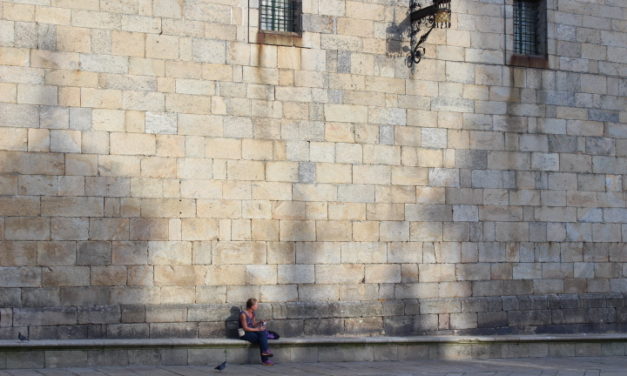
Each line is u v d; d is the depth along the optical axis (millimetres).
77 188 16781
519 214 20281
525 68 20609
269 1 18828
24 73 16547
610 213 21156
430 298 19344
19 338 16094
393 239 19141
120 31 17281
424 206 19469
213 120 17859
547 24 20891
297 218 18391
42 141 16594
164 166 17422
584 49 21188
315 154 18625
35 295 16391
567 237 20688
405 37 19609
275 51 18469
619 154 21359
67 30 16891
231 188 17891
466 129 19969
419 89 19625
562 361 19312
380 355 18578
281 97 18438
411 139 19469
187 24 17797
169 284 17328
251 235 17984
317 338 18109
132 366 16641
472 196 19906
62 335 16453
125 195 17109
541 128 20625
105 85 17094
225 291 17719
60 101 16766
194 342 17062
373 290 18891
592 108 21156
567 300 20500
